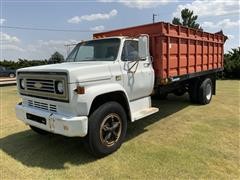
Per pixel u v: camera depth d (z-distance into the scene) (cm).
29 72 465
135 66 535
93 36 725
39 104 465
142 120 684
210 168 396
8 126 652
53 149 489
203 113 752
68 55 608
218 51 972
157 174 380
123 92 489
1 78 2464
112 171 393
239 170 390
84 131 405
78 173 391
